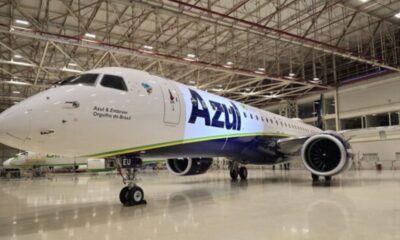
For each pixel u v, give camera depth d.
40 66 17.80
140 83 7.16
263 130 11.96
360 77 24.84
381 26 20.02
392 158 23.38
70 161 29.00
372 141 24.67
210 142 8.93
